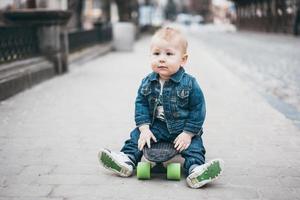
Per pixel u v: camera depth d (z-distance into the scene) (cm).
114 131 466
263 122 511
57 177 323
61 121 512
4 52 733
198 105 326
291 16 2964
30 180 317
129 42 1783
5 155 378
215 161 295
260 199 284
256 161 365
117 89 757
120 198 284
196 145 325
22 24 884
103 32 1848
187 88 324
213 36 3397
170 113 328
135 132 342
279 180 320
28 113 557
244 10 4984
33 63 828
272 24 3566
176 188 301
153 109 333
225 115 548
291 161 366
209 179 296
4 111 569
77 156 376
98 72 1024
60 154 381
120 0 2775
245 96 692
